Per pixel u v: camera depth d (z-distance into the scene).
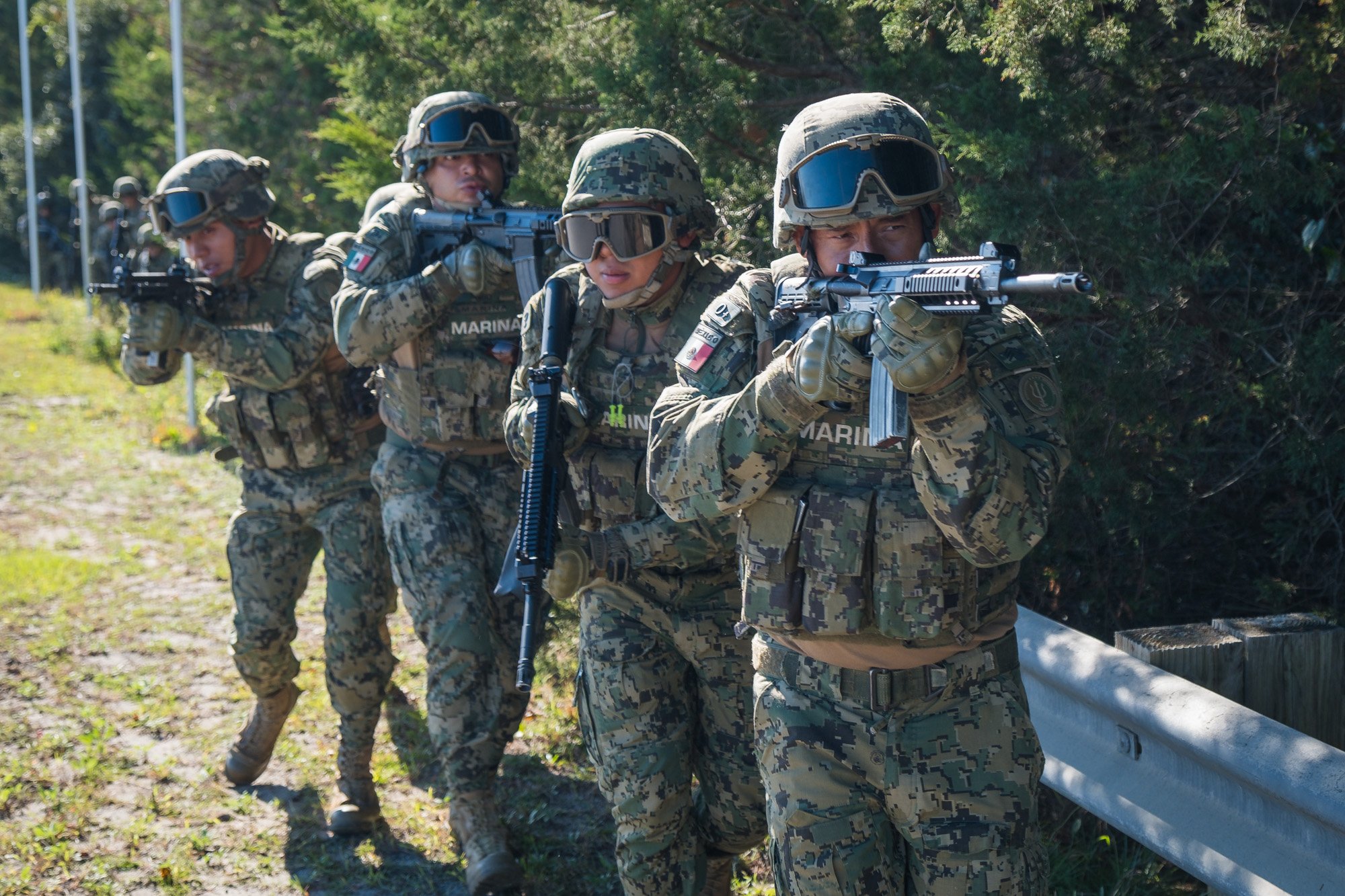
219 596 7.19
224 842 4.57
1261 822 2.79
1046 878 2.62
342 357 4.71
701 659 3.34
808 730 2.66
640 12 4.68
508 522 4.34
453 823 4.14
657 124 4.70
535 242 4.12
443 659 4.07
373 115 6.46
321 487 4.68
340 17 6.20
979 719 2.60
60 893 4.21
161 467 10.38
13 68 29.72
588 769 5.04
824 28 4.97
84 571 7.54
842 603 2.58
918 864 2.63
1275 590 4.45
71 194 21.84
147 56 17.14
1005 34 3.73
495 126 4.29
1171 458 4.44
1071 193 3.80
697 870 3.39
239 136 13.82
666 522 3.22
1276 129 4.02
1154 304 4.00
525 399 3.42
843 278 2.49
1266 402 4.23
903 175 2.56
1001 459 2.33
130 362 4.71
